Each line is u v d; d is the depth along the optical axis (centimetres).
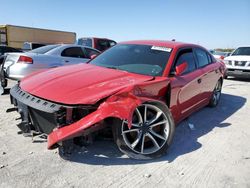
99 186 271
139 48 451
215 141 412
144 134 330
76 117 298
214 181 296
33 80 371
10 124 422
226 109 624
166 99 372
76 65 441
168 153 357
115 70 393
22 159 311
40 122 321
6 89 674
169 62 401
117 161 322
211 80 556
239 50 1269
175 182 288
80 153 335
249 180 303
